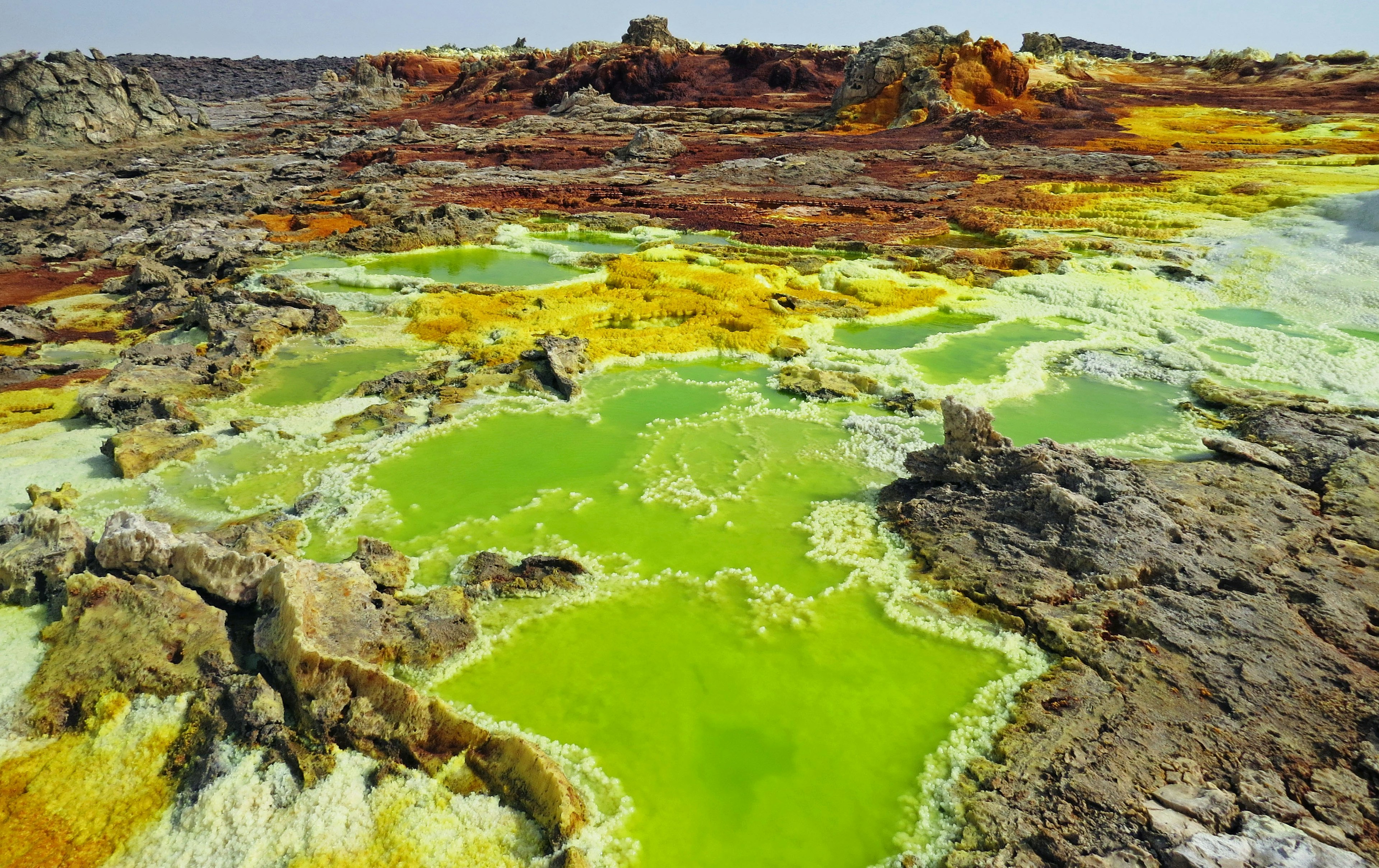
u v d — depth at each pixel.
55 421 17.91
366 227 38.62
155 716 9.02
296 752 8.45
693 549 12.93
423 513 14.10
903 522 13.22
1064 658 9.84
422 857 7.54
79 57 68.25
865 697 9.80
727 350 22.25
